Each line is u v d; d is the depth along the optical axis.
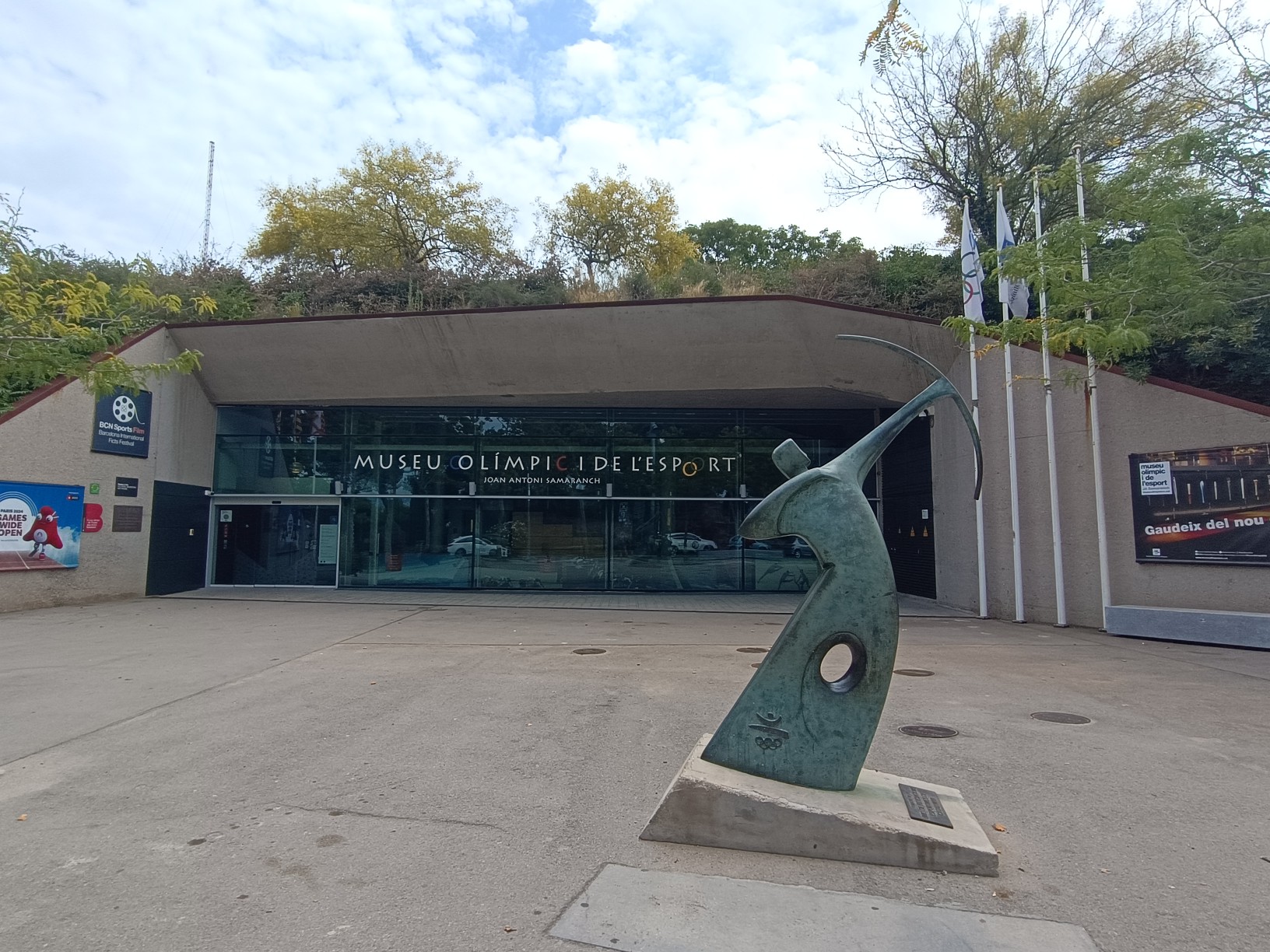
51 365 9.32
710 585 17.98
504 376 16.19
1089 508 12.38
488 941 3.15
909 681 8.45
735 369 15.37
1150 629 11.28
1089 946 3.14
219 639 11.02
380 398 17.27
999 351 13.70
